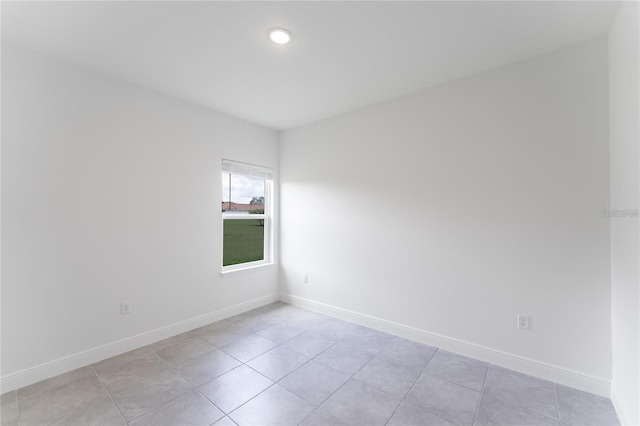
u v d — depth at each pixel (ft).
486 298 7.91
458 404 6.16
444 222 8.63
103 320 8.07
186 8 5.63
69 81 7.49
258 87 8.99
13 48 6.71
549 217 7.01
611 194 6.22
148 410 5.95
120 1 5.41
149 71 8.02
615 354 6.09
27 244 6.88
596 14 5.73
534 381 6.97
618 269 5.87
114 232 8.28
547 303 7.05
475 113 8.08
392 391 6.61
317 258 11.86
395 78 8.39
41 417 5.73
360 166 10.56
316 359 8.03
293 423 5.62
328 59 7.45
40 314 7.04
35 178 6.98
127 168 8.55
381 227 10.00
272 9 5.66
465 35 6.43
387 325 9.83
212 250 10.75
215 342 9.09
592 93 6.49
